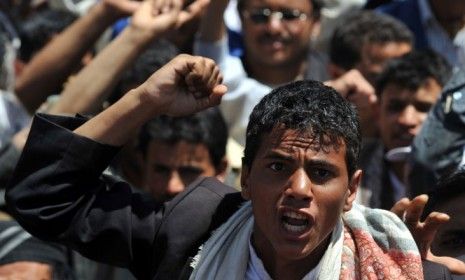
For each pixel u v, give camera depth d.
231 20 8.73
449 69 7.25
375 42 8.02
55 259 5.57
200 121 6.73
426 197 4.44
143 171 6.86
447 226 4.80
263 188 4.11
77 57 7.51
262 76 8.30
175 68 4.49
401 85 7.13
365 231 4.34
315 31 8.55
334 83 6.88
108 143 4.52
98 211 4.53
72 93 6.48
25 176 4.54
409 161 6.02
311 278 4.30
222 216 4.55
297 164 4.07
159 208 4.66
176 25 6.61
